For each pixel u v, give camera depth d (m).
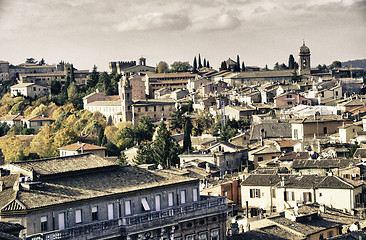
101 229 86.62
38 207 83.06
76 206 87.12
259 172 165.25
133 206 93.94
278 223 113.62
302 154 194.12
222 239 103.12
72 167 94.62
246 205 144.25
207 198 105.31
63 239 82.00
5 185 88.69
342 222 119.56
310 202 137.38
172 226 95.00
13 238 74.50
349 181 143.75
